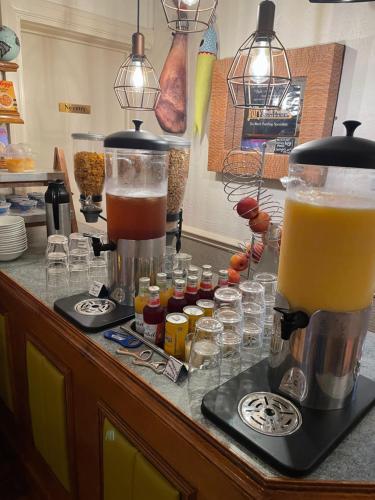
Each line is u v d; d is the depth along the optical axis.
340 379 0.74
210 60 1.99
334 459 0.67
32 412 1.38
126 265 1.15
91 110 2.43
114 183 1.15
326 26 1.58
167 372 0.87
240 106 1.16
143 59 1.48
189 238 2.14
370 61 1.48
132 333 1.03
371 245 0.68
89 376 1.01
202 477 0.70
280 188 1.81
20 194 2.13
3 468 1.68
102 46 2.34
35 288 1.34
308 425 0.71
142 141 1.05
